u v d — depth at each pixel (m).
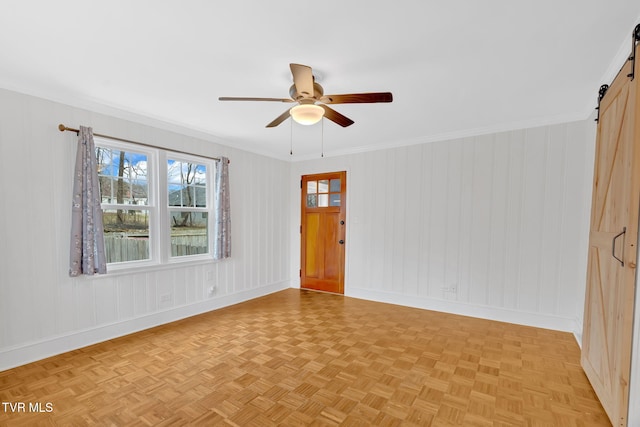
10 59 2.08
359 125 3.53
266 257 4.86
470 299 3.76
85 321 2.82
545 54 1.99
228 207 4.06
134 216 3.23
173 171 3.63
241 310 3.98
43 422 1.78
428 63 2.10
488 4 1.52
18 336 2.44
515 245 3.48
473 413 1.88
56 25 1.70
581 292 3.06
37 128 2.53
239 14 1.61
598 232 2.14
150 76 2.33
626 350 1.60
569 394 2.08
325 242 4.99
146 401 1.98
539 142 3.34
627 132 1.70
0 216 2.36
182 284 3.64
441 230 3.94
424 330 3.27
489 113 3.13
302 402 1.98
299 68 1.67
